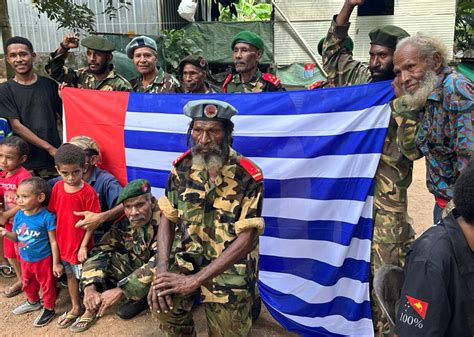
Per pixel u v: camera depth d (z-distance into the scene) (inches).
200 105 102.1
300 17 508.4
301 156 139.4
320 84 181.8
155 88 193.9
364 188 130.0
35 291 152.6
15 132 175.3
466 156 95.4
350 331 131.7
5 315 151.1
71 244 140.9
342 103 134.0
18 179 158.2
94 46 186.9
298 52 516.7
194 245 110.4
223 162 106.0
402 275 80.5
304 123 138.6
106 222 155.8
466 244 62.7
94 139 169.0
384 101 128.5
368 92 130.6
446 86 97.4
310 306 137.2
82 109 170.1
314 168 138.3
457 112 95.8
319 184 137.6
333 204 135.7
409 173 126.4
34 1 279.4
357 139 131.8
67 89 172.1
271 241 143.8
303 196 139.7
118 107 164.9
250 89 182.1
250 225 104.7
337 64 157.4
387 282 77.3
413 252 66.4
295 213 140.8
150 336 138.9
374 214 129.4
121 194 132.9
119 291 119.6
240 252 104.3
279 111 141.4
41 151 180.2
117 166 167.0
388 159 126.6
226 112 102.7
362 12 494.9
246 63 177.8
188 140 109.6
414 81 102.8
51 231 142.2
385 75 138.4
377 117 129.0
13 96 175.2
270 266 144.6
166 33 435.5
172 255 116.4
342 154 134.2
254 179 106.6
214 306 110.3
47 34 322.0
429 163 108.5
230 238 108.0
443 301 62.2
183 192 110.7
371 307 131.6
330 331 133.2
